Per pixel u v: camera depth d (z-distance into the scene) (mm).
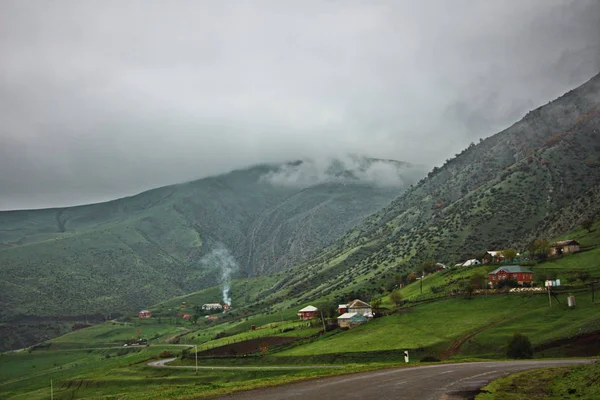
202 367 168875
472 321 143875
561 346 102562
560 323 122812
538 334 117312
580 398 38438
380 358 127875
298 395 44844
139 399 50562
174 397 46688
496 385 47656
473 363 74812
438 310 164750
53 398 171625
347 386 49656
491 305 156000
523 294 157500
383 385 49781
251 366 154500
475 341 123500
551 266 188000
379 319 174000
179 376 157875
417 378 54781
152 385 154000
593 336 102438
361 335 158125
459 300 168875
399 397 42594
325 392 46156
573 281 160000
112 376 182750
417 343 132375
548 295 149625
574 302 136000
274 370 136375
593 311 127312
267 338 194000
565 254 199000
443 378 54406
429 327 147125
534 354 101812
